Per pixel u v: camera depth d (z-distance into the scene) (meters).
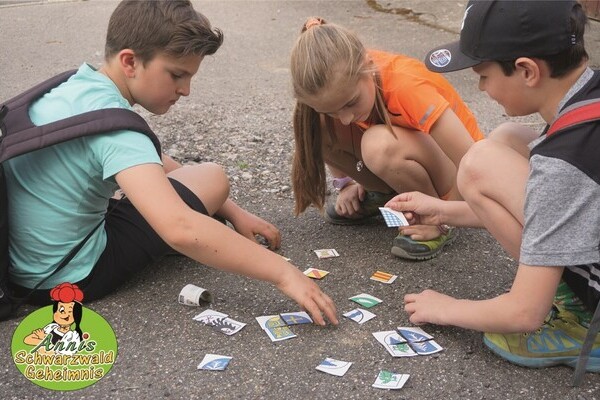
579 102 1.89
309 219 3.21
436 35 6.08
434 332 2.32
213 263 2.25
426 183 2.84
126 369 2.15
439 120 2.64
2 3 7.67
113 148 2.19
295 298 2.28
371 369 2.14
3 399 2.02
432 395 2.03
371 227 3.11
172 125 4.36
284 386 2.07
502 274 2.68
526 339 2.13
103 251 2.47
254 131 4.27
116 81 2.40
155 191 2.17
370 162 2.76
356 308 2.46
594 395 2.03
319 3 7.25
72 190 2.31
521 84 1.97
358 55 2.50
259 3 7.29
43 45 6.15
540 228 1.90
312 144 2.87
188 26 2.31
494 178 2.14
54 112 2.29
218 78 5.25
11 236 2.38
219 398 2.02
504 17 1.92
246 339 2.29
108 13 7.19
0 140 2.22
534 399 2.01
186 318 2.40
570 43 1.89
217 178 2.71
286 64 5.57
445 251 2.85
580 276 1.99
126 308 2.46
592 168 1.83
